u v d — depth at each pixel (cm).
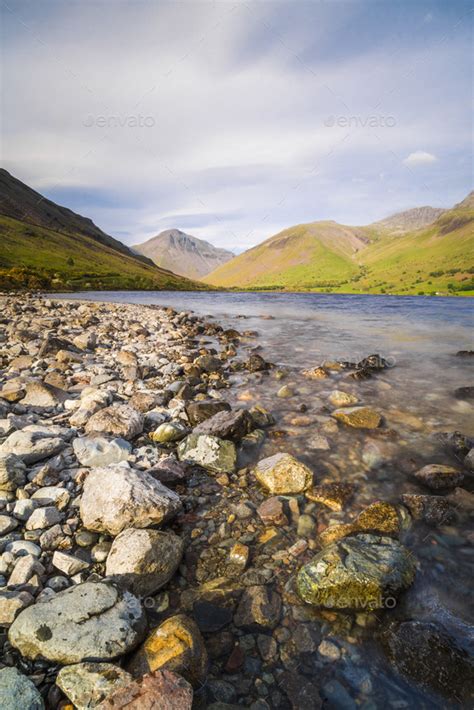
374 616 363
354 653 329
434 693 296
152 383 1114
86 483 509
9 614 342
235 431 741
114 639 317
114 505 458
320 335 2214
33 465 607
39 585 379
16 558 414
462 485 578
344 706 289
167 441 736
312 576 392
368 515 492
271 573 419
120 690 274
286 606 374
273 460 620
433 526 489
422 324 2784
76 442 653
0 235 16675
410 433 792
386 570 392
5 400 884
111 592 356
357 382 1180
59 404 890
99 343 1758
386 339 2041
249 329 2514
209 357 1339
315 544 465
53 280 11206
